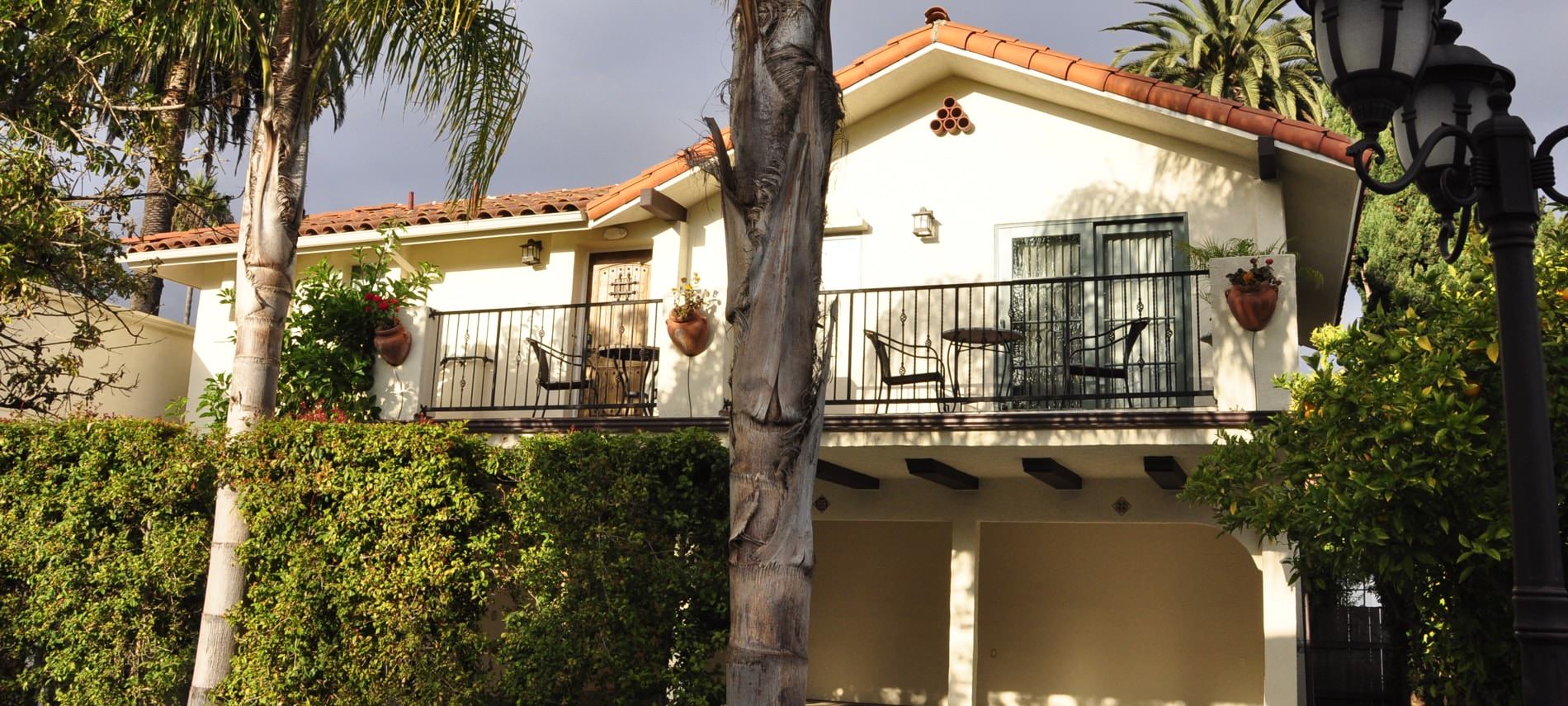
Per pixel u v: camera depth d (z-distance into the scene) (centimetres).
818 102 520
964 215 1207
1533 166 380
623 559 781
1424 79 428
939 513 1116
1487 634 557
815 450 512
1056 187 1184
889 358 1080
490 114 888
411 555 801
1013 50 1132
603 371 1377
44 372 1223
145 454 897
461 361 1186
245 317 809
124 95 1171
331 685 817
